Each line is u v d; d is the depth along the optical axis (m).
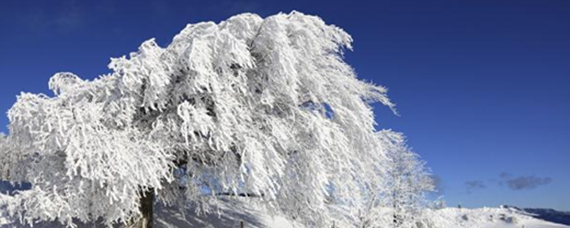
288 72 13.82
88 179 12.67
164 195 17.52
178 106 12.95
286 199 16.44
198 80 13.12
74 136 11.91
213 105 14.59
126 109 13.58
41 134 12.23
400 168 25.81
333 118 16.23
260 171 12.89
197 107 13.73
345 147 14.82
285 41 13.95
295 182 15.35
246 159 13.21
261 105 15.34
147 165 12.70
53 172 13.16
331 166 15.52
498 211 69.38
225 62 13.80
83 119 12.55
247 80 15.09
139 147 13.02
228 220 22.27
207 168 16.17
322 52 17.20
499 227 60.41
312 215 17.03
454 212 29.77
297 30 15.31
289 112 15.55
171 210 21.62
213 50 13.83
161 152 13.65
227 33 13.43
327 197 17.20
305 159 14.66
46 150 12.60
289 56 13.83
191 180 15.89
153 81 12.90
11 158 15.91
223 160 14.73
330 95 16.30
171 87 14.20
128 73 13.04
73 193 12.34
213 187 16.78
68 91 14.02
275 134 14.16
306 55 15.47
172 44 14.59
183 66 13.99
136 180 12.52
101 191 12.86
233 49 13.23
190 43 13.47
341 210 18.02
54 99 13.88
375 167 19.66
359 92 18.06
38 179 13.24
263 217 24.22
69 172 11.67
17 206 13.30
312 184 14.47
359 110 16.41
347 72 18.12
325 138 14.05
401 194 25.55
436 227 25.92
